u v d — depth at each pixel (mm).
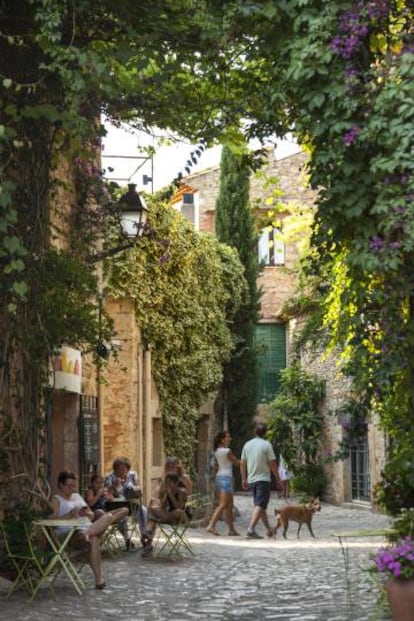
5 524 13977
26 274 14883
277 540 23094
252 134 13102
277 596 13883
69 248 19234
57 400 20891
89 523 14570
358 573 15953
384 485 14172
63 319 15844
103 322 18547
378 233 11000
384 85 10711
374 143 10734
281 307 46438
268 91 12094
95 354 20359
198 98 14930
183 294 28969
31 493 15227
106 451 26266
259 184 48906
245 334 38844
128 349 26391
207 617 12242
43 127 15094
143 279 26844
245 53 12938
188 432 30219
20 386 15445
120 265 26078
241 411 38750
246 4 11031
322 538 23719
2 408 15023
